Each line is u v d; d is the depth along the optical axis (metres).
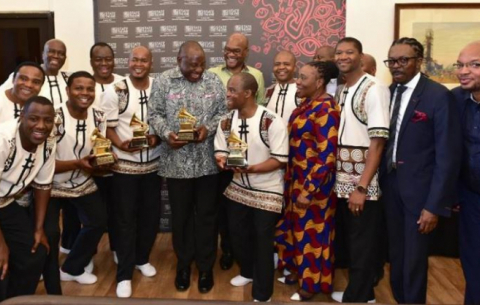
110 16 4.45
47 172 2.61
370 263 2.76
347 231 2.86
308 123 2.76
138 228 3.41
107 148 2.88
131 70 3.14
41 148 2.53
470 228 2.48
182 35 4.42
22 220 2.59
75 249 3.23
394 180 2.58
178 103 2.97
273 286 3.12
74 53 4.52
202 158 3.03
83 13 4.48
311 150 2.77
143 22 4.43
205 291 3.20
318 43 4.37
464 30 4.24
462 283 3.38
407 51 2.44
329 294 3.17
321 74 2.73
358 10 4.32
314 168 2.71
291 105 3.26
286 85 3.33
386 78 4.37
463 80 2.26
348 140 2.67
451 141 2.35
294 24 4.36
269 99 3.38
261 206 2.81
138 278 3.44
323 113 2.70
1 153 2.30
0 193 2.45
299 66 4.39
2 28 4.66
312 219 2.87
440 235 3.86
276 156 2.74
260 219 2.83
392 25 4.32
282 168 2.83
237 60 3.47
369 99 2.55
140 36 4.45
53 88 3.40
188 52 2.87
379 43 4.35
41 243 2.64
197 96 2.97
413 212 2.49
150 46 4.45
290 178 2.95
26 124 2.32
